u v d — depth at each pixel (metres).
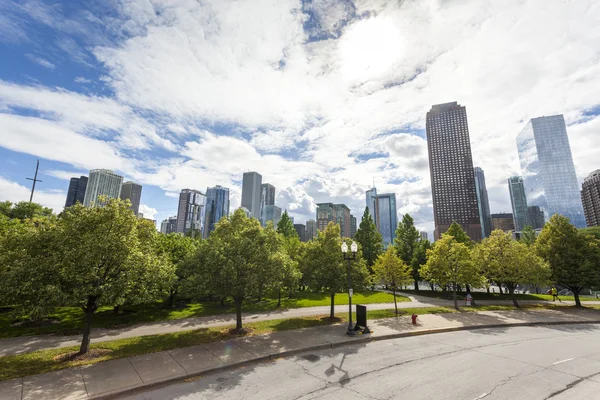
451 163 196.62
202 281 15.85
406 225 49.28
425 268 28.03
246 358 11.58
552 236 29.77
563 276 27.56
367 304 28.83
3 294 10.32
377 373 10.45
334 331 16.34
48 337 14.83
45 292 10.09
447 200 193.62
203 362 11.06
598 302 32.53
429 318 20.80
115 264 11.73
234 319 19.91
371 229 53.56
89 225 11.59
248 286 14.86
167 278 13.72
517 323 19.39
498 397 8.62
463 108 199.12
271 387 9.23
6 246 11.73
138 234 13.66
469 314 22.84
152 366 10.59
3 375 9.57
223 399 8.40
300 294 36.28
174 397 8.53
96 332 15.98
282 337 14.88
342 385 9.40
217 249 16.33
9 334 15.29
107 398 8.39
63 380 9.30
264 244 17.12
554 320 20.52
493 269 27.86
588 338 15.97
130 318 19.86
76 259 10.68
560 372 10.64
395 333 16.11
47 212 30.09
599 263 26.80
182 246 26.39
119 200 12.60
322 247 21.02
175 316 20.88
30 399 8.03
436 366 11.22
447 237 27.31
